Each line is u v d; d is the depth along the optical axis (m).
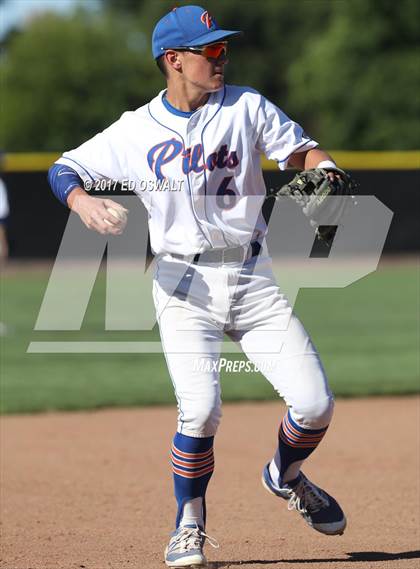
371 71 103.56
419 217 70.00
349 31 105.00
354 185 13.04
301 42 157.50
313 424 13.48
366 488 19.20
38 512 17.81
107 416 26.83
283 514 17.56
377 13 104.19
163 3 151.62
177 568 13.41
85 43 113.88
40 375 32.56
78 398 28.88
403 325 42.56
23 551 15.17
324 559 14.46
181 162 12.83
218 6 160.75
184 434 13.16
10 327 42.75
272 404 28.30
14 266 68.19
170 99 13.06
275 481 14.54
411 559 14.44
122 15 177.75
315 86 106.88
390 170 69.38
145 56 117.31
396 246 69.94
